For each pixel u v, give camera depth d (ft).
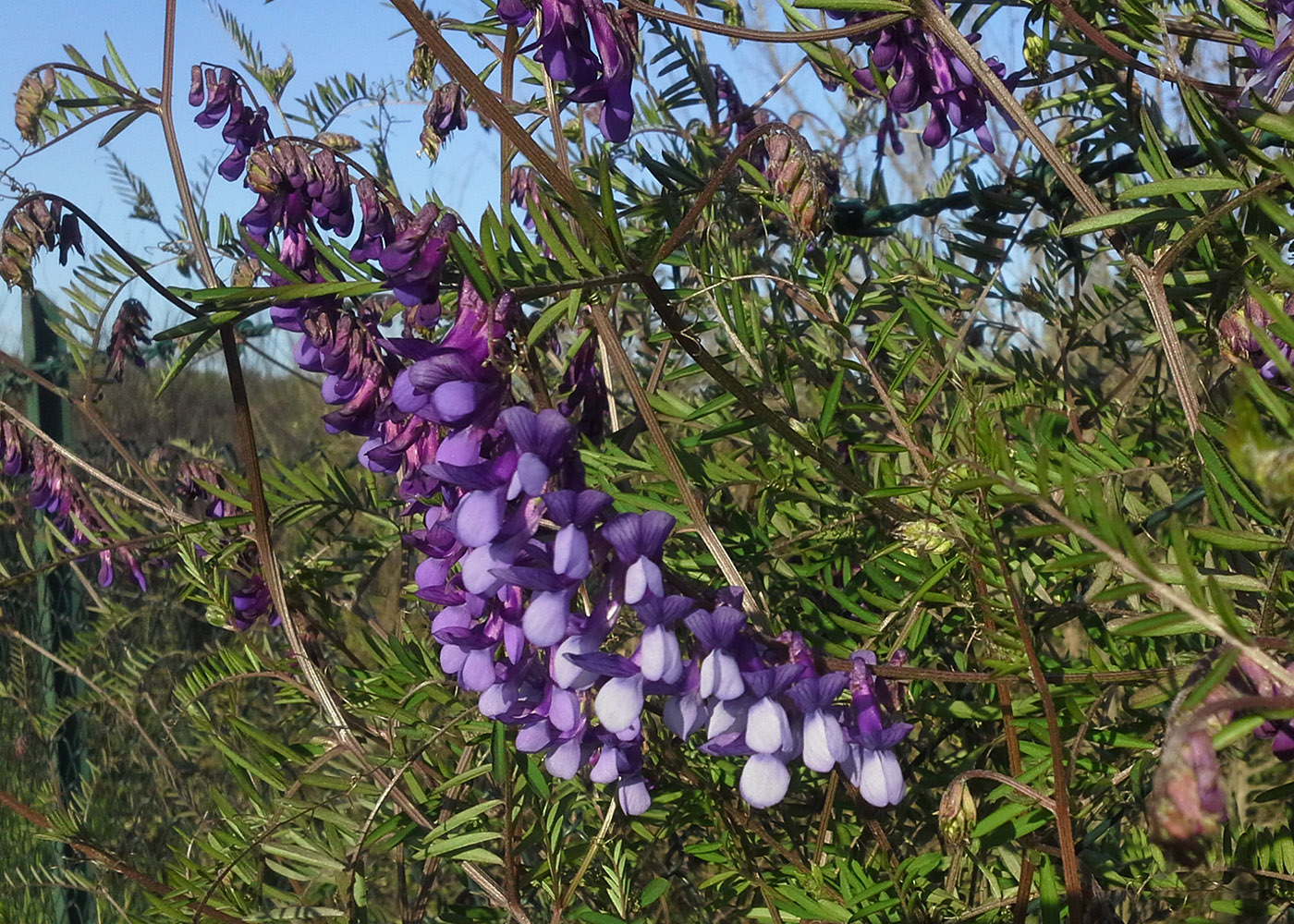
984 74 0.59
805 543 0.80
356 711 0.76
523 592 0.55
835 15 0.71
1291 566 0.58
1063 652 0.93
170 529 0.91
